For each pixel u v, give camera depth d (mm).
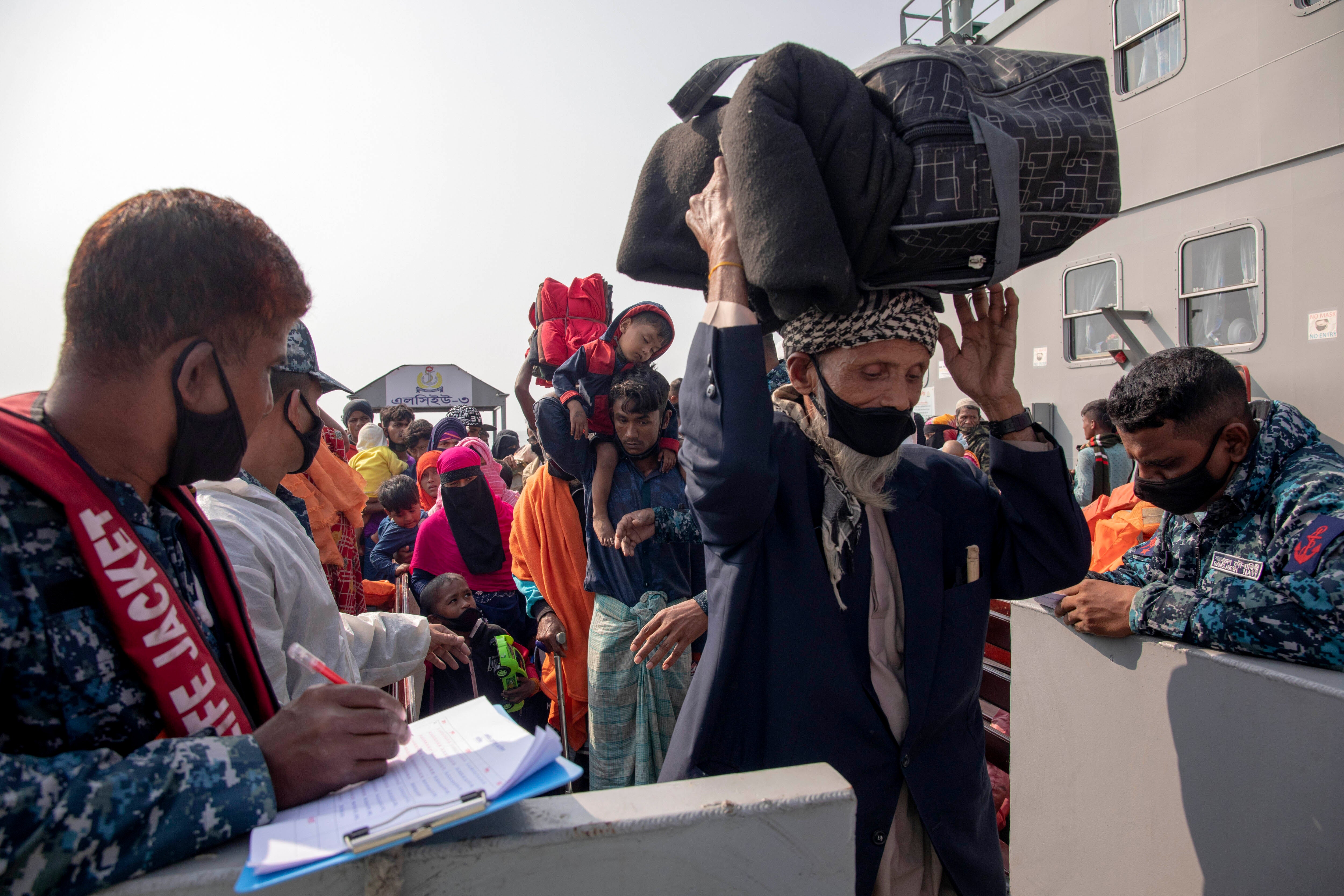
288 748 831
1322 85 5141
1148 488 1756
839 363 1341
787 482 1416
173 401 886
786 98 1157
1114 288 6738
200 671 901
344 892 758
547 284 3523
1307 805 1378
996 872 1411
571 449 2754
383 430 6711
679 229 1463
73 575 809
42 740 796
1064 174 1194
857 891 1298
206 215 899
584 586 2754
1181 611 1633
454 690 2822
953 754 1393
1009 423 1486
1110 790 1813
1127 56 6582
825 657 1325
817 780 916
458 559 3377
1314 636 1451
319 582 1601
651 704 2508
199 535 1069
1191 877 1609
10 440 791
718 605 1400
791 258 1099
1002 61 1324
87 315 852
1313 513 1548
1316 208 5188
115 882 705
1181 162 6113
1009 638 2586
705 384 1271
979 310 1533
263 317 938
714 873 846
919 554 1422
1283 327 5371
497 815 823
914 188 1138
